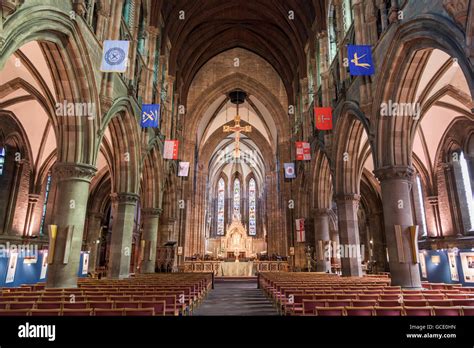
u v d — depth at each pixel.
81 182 12.27
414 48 11.54
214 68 37.94
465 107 18.75
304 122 28.31
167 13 26.73
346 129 18.44
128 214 17.55
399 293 9.06
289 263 31.42
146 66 21.48
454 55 8.95
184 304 9.36
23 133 21.72
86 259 24.55
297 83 32.53
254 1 30.41
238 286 24.91
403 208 12.59
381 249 29.70
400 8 12.23
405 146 13.05
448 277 18.23
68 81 11.95
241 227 49.97
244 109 44.12
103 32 14.20
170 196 30.42
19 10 8.41
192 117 36.75
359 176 20.45
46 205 24.52
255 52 37.94
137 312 5.96
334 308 6.30
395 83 12.84
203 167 45.88
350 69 13.77
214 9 30.67
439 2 9.70
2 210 20.88
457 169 22.03
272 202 41.41
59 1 10.58
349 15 18.95
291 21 29.50
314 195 24.91
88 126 12.52
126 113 16.84
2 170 21.16
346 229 18.16
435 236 22.77
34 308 6.69
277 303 12.19
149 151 21.39
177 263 31.03
